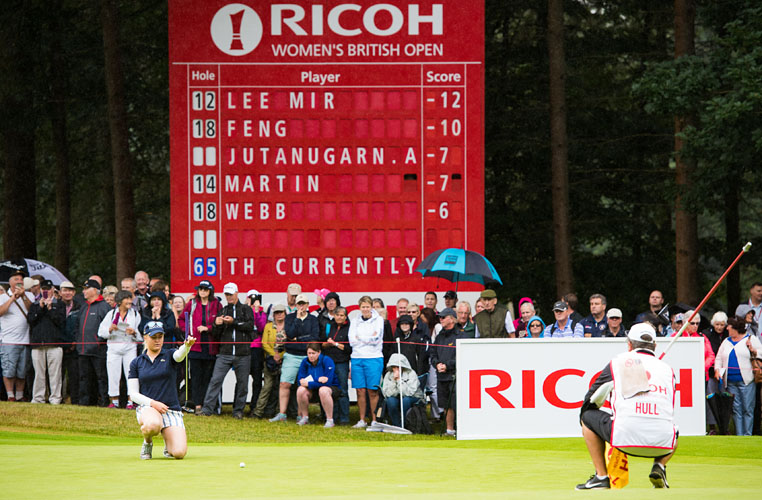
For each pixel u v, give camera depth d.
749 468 28.11
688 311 41.91
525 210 80.81
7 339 45.84
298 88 53.19
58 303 46.25
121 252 66.25
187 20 53.16
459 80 53.34
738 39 57.78
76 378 47.44
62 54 77.62
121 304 44.94
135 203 88.00
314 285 53.06
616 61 81.12
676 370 38.28
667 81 58.16
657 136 79.62
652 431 21.94
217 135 53.06
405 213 53.16
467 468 26.70
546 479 24.48
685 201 60.28
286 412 47.00
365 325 44.62
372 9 53.38
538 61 80.69
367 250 53.06
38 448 31.86
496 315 43.44
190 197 52.97
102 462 27.38
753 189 74.12
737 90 56.81
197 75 53.16
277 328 46.50
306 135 53.19
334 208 53.09
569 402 38.06
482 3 53.34
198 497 20.52
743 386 41.19
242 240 52.97
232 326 45.75
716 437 37.47
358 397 44.53
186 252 52.88
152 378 28.36
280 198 53.06
